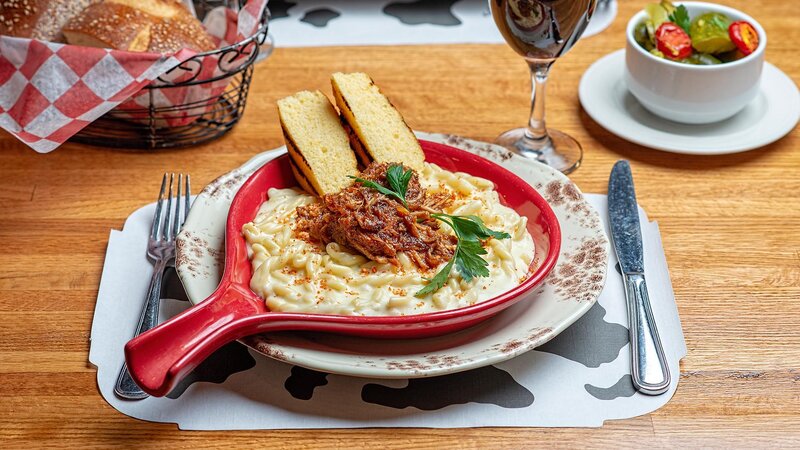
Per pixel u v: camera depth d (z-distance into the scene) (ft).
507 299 2.74
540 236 3.00
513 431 2.71
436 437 2.70
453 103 3.74
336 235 2.92
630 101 3.67
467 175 3.17
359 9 4.27
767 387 2.81
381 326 2.71
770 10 4.22
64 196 3.36
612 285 3.03
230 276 2.80
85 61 3.29
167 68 3.33
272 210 3.07
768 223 3.26
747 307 3.00
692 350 2.89
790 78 3.81
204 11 4.04
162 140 3.56
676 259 3.14
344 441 2.69
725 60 3.56
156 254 3.11
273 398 2.77
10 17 3.52
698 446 2.68
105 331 2.92
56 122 3.32
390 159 3.17
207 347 2.61
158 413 2.74
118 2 3.59
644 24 3.64
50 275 3.10
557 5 3.13
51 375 2.84
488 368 2.83
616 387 2.80
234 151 3.54
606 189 3.36
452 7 4.28
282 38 4.08
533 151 3.49
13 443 2.69
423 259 2.89
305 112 3.22
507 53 4.00
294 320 2.70
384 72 3.89
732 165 3.48
